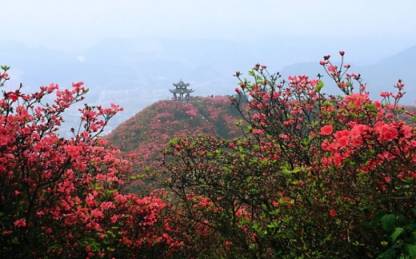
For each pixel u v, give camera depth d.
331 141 6.86
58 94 8.16
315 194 5.98
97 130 8.68
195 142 9.52
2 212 6.70
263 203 8.91
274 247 8.11
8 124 6.99
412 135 5.18
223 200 9.55
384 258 4.62
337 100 8.21
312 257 5.78
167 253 10.88
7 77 7.49
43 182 7.20
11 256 6.97
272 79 8.59
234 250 9.77
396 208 4.99
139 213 9.69
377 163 5.01
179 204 11.85
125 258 9.64
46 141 7.32
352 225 5.33
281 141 8.20
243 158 8.80
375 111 6.37
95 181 9.51
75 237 7.79
